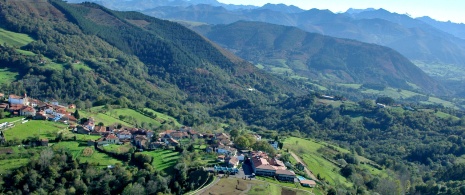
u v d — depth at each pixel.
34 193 197.00
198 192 191.62
